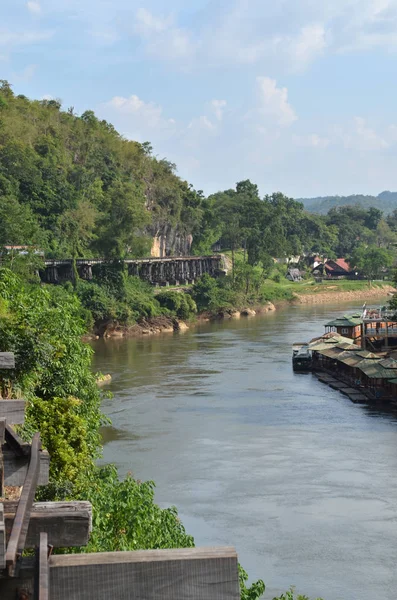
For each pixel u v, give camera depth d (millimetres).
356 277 195250
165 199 161750
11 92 154500
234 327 114125
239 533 30859
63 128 153000
